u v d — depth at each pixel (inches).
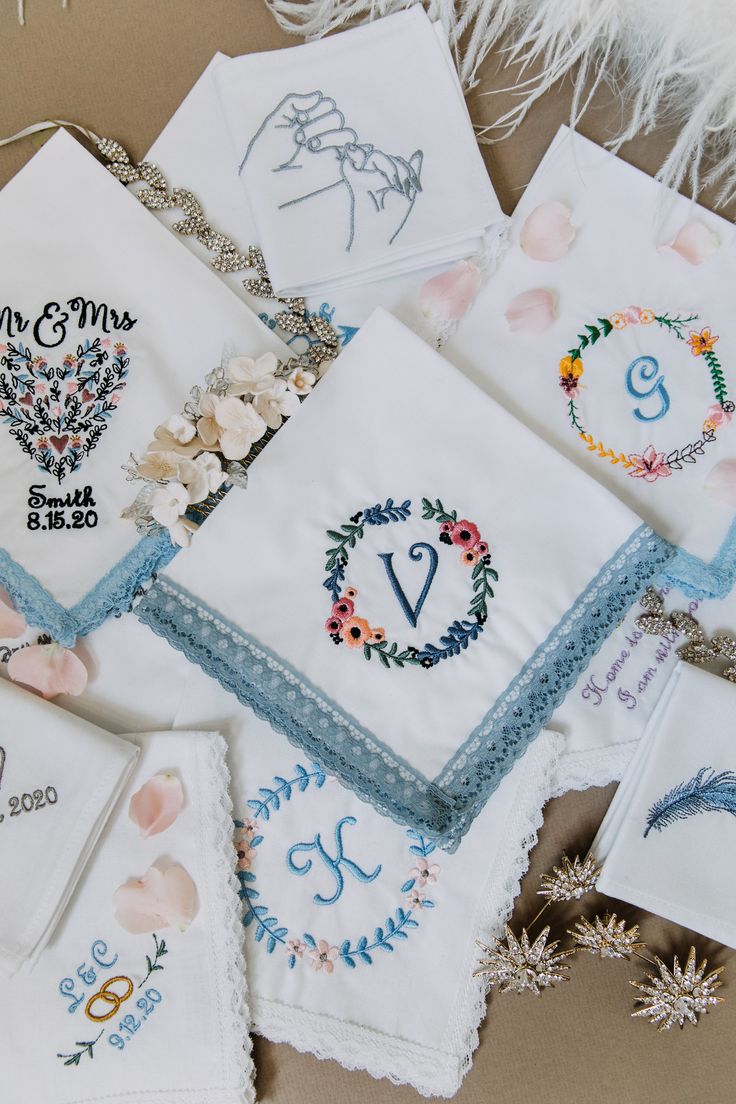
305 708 28.2
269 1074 31.2
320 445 29.0
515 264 32.1
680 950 32.9
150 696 31.5
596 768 32.4
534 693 28.8
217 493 30.0
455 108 31.0
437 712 28.7
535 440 29.2
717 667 32.9
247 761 31.4
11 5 31.4
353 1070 31.5
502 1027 32.1
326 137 30.8
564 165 32.4
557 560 29.2
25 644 31.1
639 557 29.1
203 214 31.9
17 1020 29.7
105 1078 29.9
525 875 32.7
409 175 30.9
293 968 31.0
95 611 30.0
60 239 30.3
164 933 30.3
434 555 29.2
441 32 31.0
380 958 31.3
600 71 31.4
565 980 32.1
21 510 30.0
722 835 31.2
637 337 31.9
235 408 27.6
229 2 32.2
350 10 31.6
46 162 30.2
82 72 31.8
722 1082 32.5
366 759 28.2
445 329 31.6
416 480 29.3
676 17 29.1
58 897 29.0
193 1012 30.1
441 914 31.5
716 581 31.1
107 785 29.2
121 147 31.5
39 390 30.2
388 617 28.9
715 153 32.8
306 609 28.7
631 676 32.8
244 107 30.6
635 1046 32.4
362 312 32.4
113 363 30.4
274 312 32.3
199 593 28.5
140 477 28.6
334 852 31.4
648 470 31.6
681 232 31.9
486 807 31.7
